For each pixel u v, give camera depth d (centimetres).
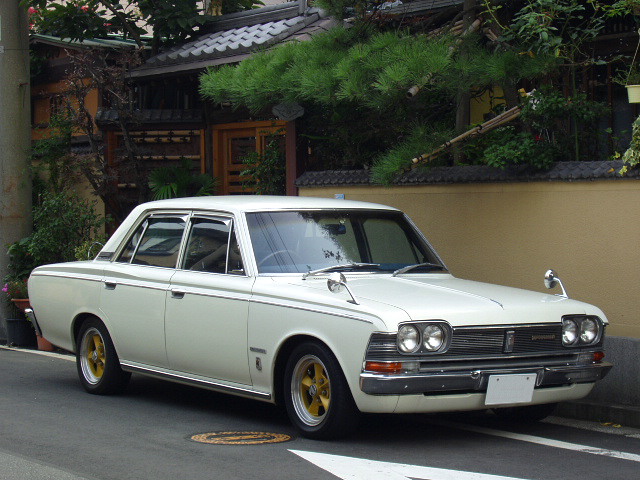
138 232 868
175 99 1661
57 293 935
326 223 791
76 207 1436
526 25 928
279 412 813
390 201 1087
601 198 909
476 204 1007
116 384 884
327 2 1134
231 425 753
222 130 1611
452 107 1123
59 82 1758
